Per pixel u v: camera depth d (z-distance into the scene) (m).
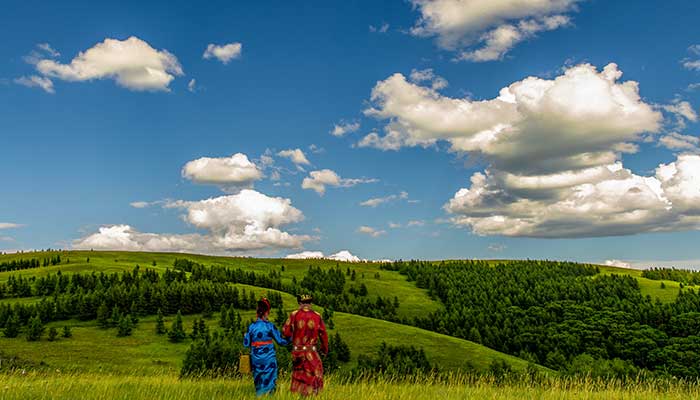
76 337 146.75
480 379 13.54
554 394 11.16
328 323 163.62
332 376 13.63
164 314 179.62
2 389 9.96
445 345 143.88
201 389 10.74
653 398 10.95
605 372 86.25
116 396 9.34
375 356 124.69
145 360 125.00
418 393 10.72
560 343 177.38
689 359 145.00
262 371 9.86
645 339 164.75
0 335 144.12
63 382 12.14
